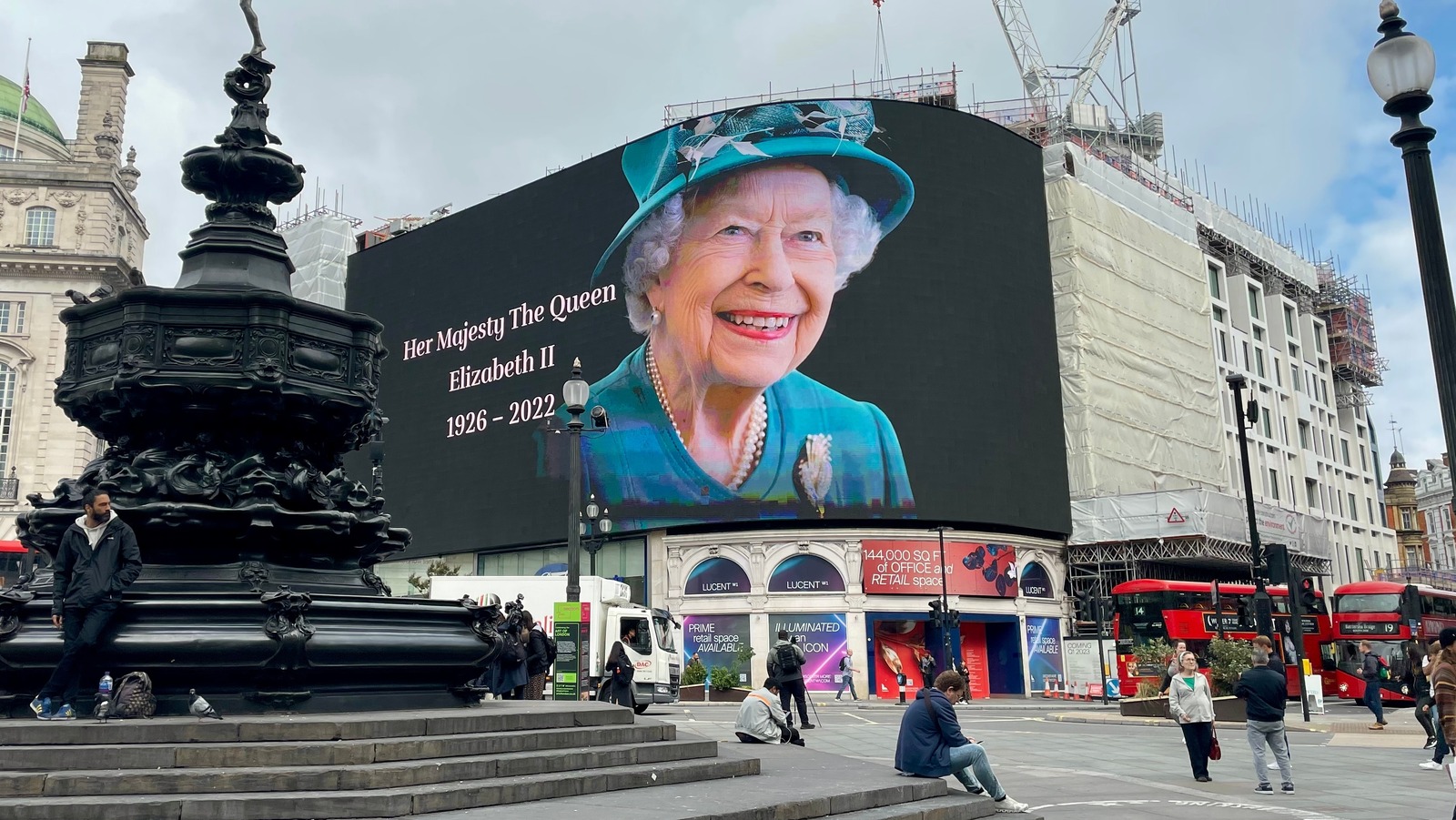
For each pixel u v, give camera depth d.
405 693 9.62
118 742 7.43
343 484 10.35
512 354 55.53
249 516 9.33
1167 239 60.22
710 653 46.62
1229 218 70.62
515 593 30.17
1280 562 25.09
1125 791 12.43
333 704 9.03
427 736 8.16
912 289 47.50
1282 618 36.62
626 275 51.47
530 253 55.91
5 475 55.06
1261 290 71.00
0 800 6.48
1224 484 59.91
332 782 7.05
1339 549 73.19
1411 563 101.31
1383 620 37.59
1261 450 66.94
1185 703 13.49
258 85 10.77
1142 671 32.91
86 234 58.84
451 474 56.78
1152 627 36.78
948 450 46.56
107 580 8.22
